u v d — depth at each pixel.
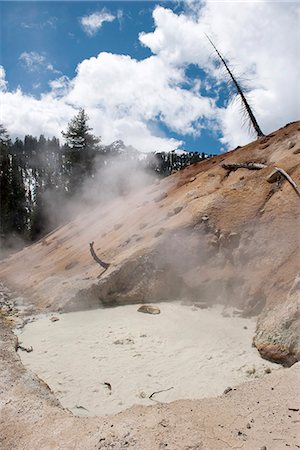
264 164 19.06
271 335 9.50
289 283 11.66
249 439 5.65
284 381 7.29
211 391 7.93
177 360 9.48
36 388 7.95
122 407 7.49
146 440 5.75
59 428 6.39
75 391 8.16
